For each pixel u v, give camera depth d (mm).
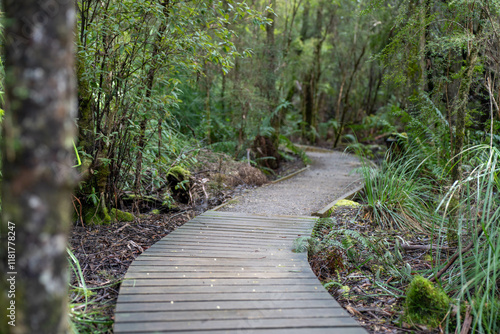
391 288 3303
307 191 7203
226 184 7312
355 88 17906
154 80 4902
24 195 1397
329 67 17234
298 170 10000
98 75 4434
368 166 6570
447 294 3045
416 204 5254
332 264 3695
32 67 1386
